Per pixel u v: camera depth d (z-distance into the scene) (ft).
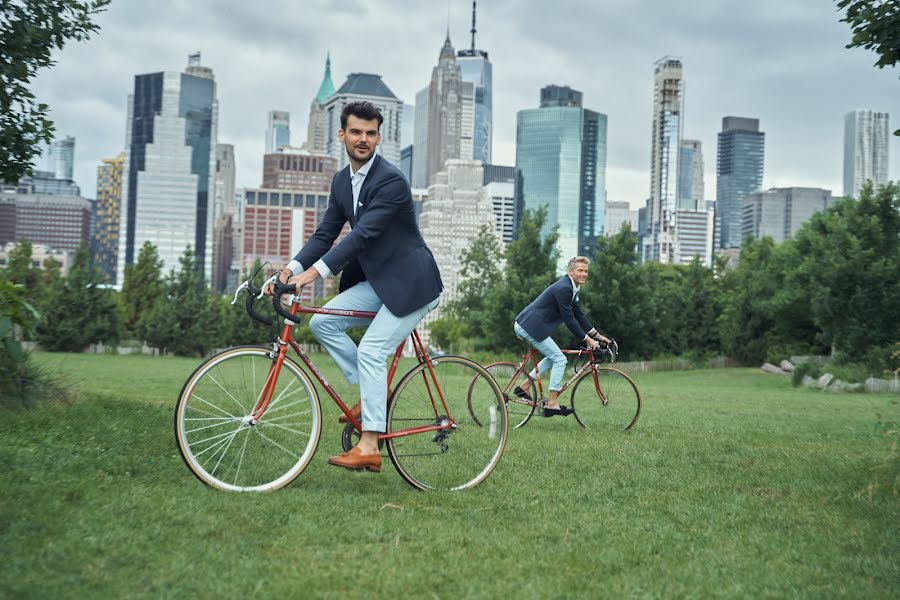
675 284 149.38
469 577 9.44
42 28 20.92
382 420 13.99
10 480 12.67
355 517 11.85
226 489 13.19
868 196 95.20
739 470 17.53
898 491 14.57
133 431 18.22
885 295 90.79
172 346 156.46
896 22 16.14
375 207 13.73
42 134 21.43
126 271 185.16
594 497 14.28
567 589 9.15
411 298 14.10
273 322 13.85
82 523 10.58
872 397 60.23
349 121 13.80
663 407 40.04
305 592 8.66
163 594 8.39
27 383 20.42
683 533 11.84
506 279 116.06
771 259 134.51
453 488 14.70
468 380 15.06
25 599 8.00
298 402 13.99
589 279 120.16
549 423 28.32
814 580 9.75
